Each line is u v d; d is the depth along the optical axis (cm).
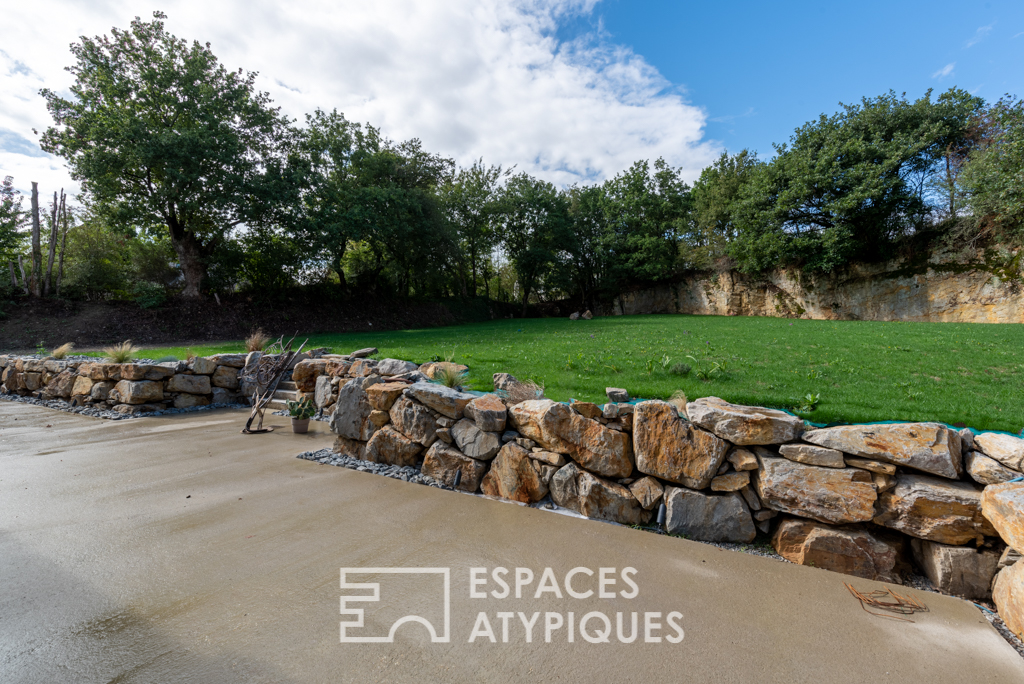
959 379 660
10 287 1795
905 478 372
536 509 465
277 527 409
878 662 256
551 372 773
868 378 676
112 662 235
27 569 328
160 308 2008
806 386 629
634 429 447
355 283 3047
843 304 2644
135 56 1908
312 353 1176
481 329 2256
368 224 2500
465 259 3772
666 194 3747
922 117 2402
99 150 1728
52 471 559
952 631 291
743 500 409
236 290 2441
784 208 2605
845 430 387
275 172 2230
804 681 238
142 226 2036
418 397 579
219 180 1975
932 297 2245
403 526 417
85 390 1011
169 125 1994
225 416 918
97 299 1984
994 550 343
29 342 1559
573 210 4119
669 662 249
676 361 816
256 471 568
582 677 235
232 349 1418
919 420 456
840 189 2489
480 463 520
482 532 409
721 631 279
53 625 264
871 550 361
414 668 238
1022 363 756
